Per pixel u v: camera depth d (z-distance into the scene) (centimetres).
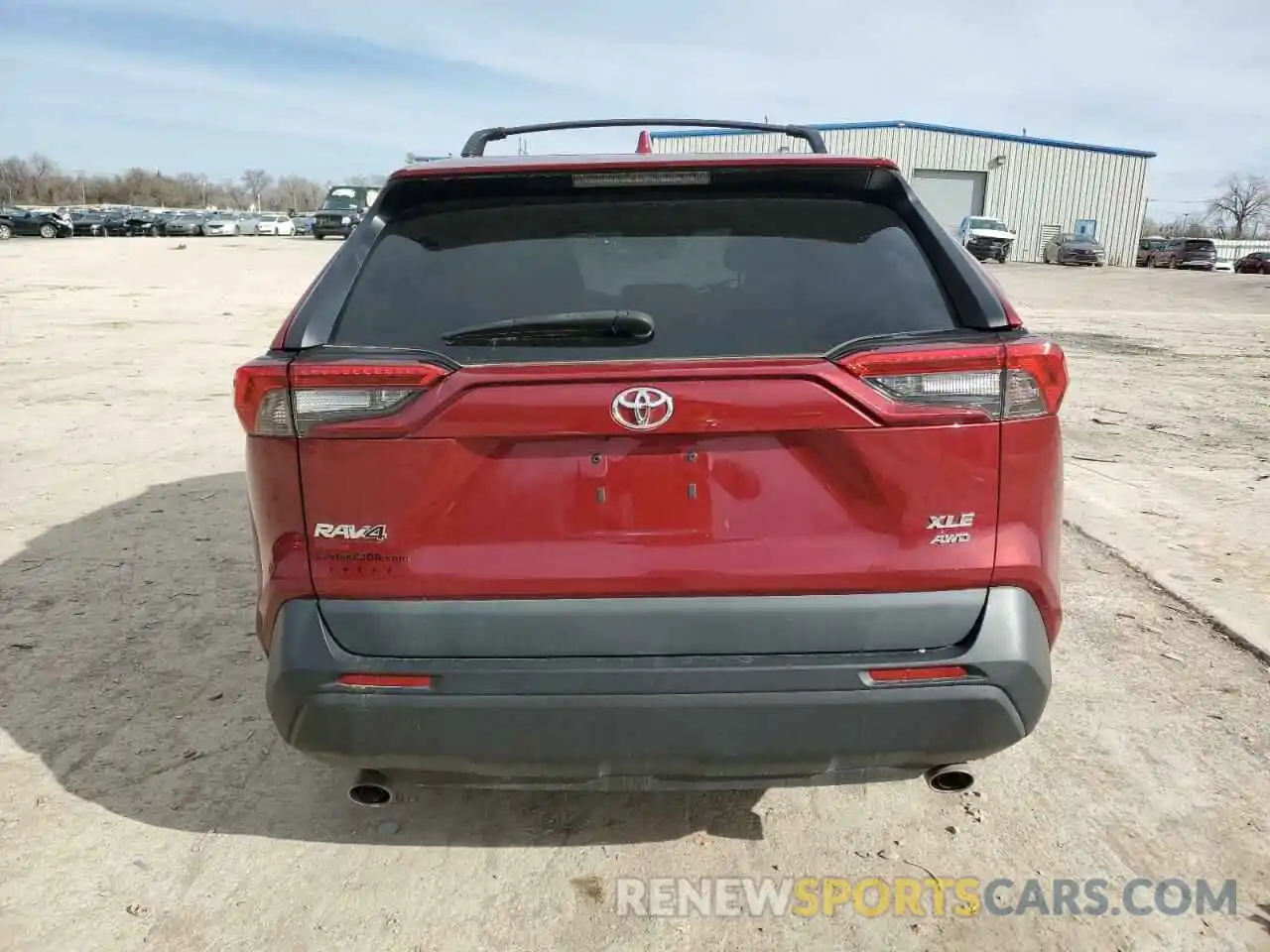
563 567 209
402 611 212
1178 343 1376
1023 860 260
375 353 214
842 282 226
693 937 234
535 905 244
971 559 210
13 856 260
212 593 435
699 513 209
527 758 212
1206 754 307
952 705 208
